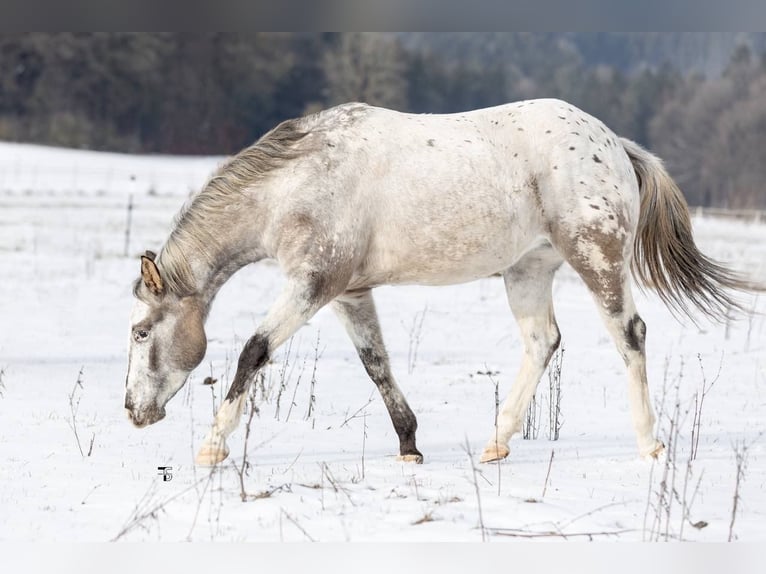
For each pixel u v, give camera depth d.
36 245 35.25
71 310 23.55
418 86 131.75
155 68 112.62
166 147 113.06
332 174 10.74
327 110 11.24
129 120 112.62
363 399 14.89
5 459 10.68
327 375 16.70
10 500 9.20
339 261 10.66
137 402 10.83
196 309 11.02
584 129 11.38
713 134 112.00
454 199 10.86
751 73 118.69
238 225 10.96
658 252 12.04
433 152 10.96
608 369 17.86
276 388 15.29
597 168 11.19
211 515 8.85
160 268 10.90
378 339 11.29
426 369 17.66
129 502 9.20
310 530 8.49
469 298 26.94
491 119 11.37
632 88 130.38
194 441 11.84
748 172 108.62
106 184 65.38
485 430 13.09
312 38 123.19
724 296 12.02
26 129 106.25
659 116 121.38
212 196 10.95
